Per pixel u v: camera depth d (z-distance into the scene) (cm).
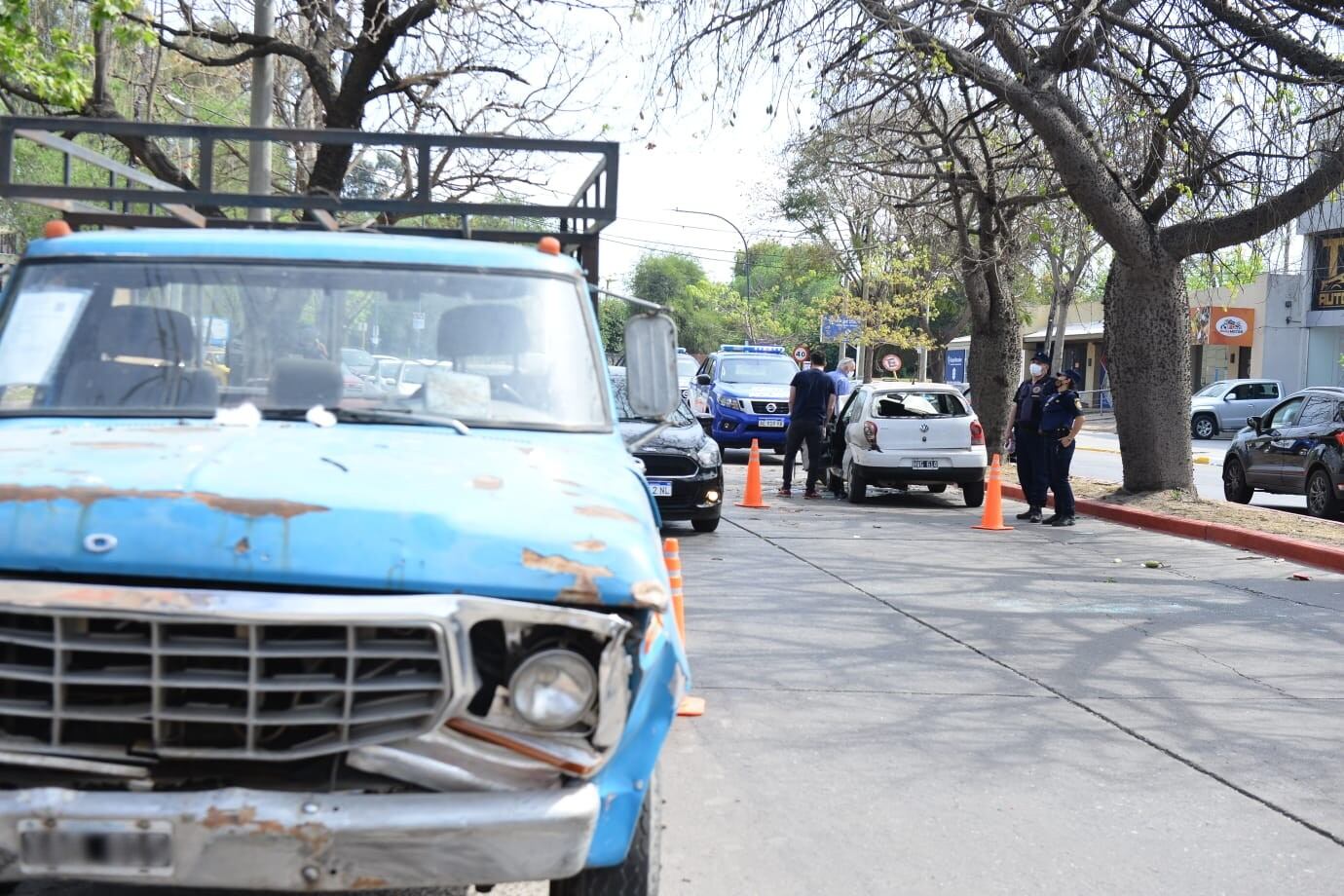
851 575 1216
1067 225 2389
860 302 4834
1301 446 1862
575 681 309
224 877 299
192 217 658
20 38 1256
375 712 304
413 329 439
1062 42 1650
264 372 427
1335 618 1039
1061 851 521
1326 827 556
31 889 454
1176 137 1625
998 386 2534
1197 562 1350
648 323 493
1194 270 2264
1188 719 727
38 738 306
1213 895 480
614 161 605
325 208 577
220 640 300
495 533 318
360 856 300
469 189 1845
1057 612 1047
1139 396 1816
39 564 305
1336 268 3666
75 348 425
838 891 475
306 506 315
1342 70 1477
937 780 609
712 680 795
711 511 1478
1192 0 1537
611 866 343
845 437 2002
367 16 1670
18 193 552
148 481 323
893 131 2177
